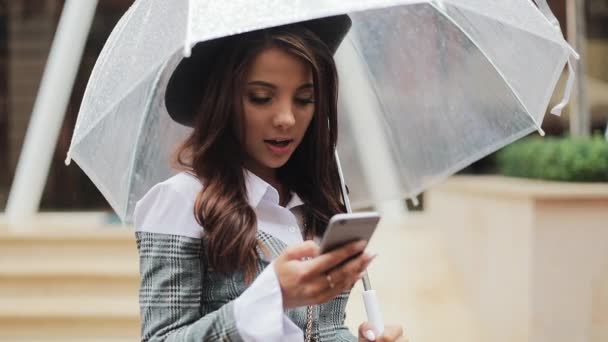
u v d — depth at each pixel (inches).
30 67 446.9
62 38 303.9
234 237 75.0
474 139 105.2
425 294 273.4
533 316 223.0
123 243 280.7
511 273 236.5
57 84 309.4
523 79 100.2
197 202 75.7
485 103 103.3
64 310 257.4
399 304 264.8
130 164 92.3
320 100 79.3
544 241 223.3
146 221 77.2
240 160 79.7
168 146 93.4
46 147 315.9
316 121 84.3
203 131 78.7
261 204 80.8
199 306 75.1
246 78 77.0
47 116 312.8
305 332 80.0
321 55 79.6
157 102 89.5
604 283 224.5
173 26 74.8
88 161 88.7
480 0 88.7
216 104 78.0
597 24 441.4
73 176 434.0
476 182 276.1
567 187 229.0
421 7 99.2
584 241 224.8
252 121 77.7
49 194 432.1
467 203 276.1
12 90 448.1
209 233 75.2
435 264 295.3
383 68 104.7
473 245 269.7
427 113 106.0
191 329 70.2
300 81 77.7
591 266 224.8
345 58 104.7
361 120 108.1
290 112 77.5
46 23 444.8
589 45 440.8
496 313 247.6
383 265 294.0
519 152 285.6
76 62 308.2
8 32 445.1
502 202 243.3
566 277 224.4
